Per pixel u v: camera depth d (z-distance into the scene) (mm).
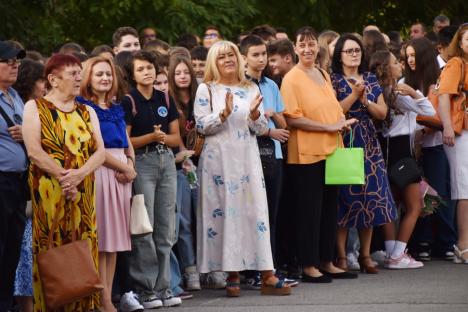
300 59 16688
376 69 17781
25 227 13789
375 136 17359
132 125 14734
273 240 16438
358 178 16328
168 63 16500
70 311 13219
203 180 15445
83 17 28812
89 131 13492
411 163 18016
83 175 13203
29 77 14117
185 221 16047
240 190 15438
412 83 18984
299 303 14867
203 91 15523
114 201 13984
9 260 13484
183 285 16281
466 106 18750
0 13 24953
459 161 18766
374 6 35656
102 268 13953
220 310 14477
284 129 16219
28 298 14062
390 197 17328
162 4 28031
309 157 16375
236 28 29766
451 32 20312
